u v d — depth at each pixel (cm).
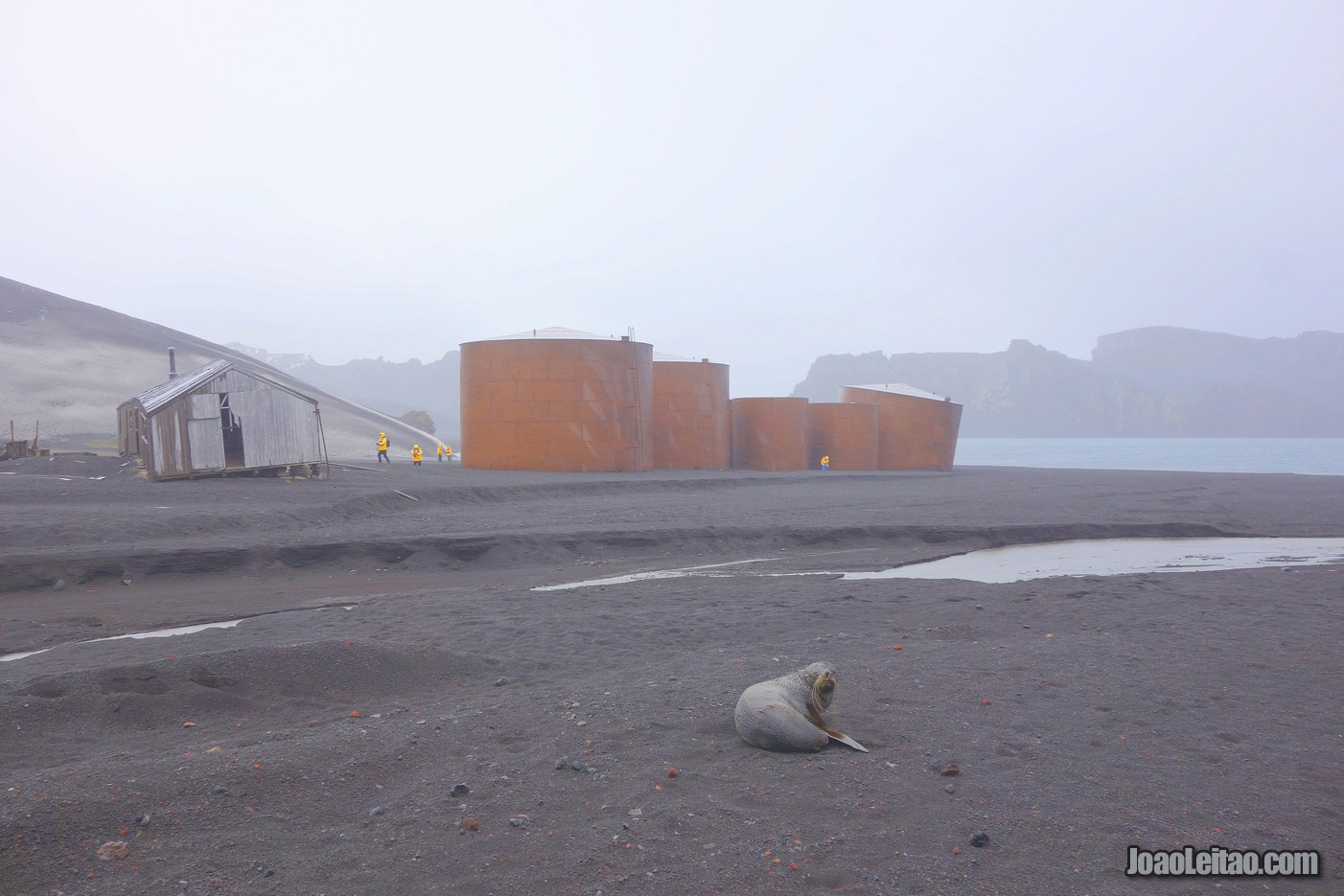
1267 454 17425
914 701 772
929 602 1406
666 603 1383
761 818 513
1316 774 603
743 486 4169
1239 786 579
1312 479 5678
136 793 518
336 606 1374
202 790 532
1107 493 4238
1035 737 675
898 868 452
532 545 1981
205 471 2880
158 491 2472
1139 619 1247
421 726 682
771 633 1160
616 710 730
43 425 6581
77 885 427
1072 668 905
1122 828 507
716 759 618
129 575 1559
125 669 771
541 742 652
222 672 796
